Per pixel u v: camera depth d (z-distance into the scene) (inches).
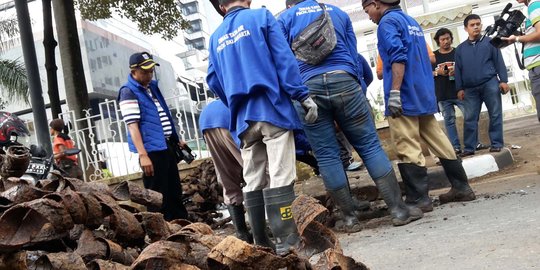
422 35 218.8
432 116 222.2
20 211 56.5
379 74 343.9
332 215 213.0
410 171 211.6
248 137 170.2
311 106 167.3
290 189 165.2
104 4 599.8
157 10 618.5
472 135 338.3
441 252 141.7
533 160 326.0
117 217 65.5
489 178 298.2
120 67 1459.2
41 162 183.0
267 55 165.0
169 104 363.6
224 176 205.5
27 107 932.6
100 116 390.6
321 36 190.7
